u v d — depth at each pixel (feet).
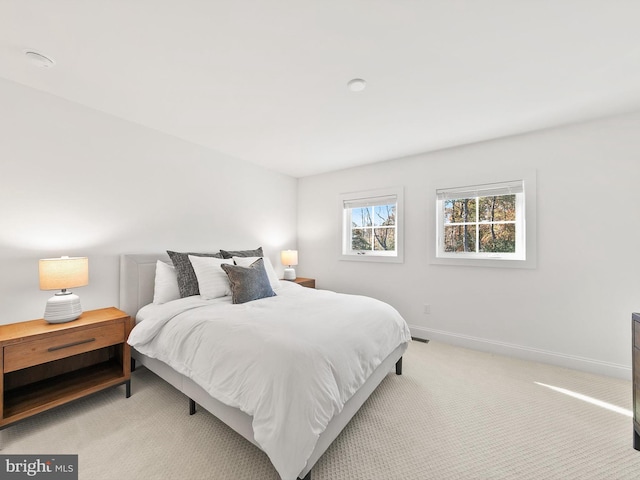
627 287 7.60
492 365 8.48
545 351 8.66
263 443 3.92
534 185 8.77
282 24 4.58
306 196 14.44
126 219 8.24
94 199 7.59
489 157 9.55
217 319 5.85
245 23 4.55
